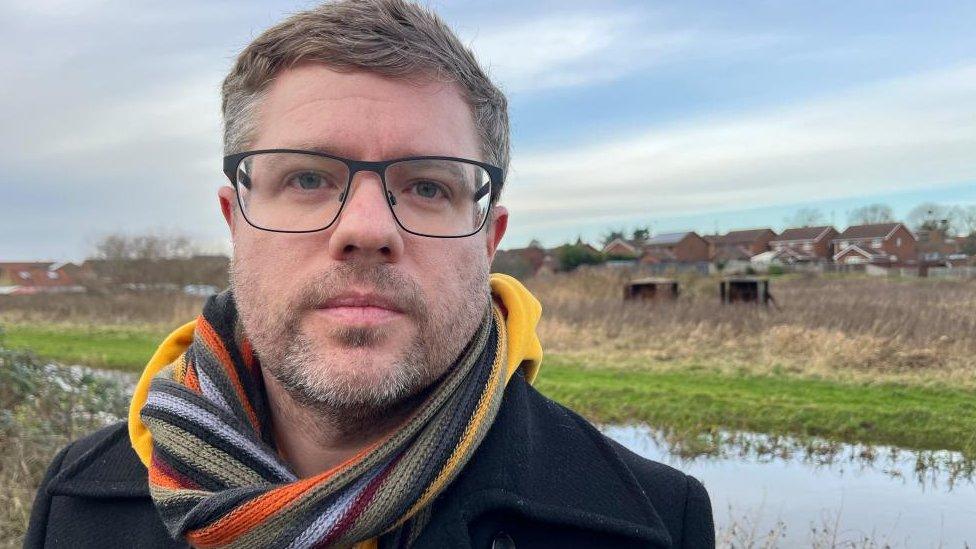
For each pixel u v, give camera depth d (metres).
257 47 0.44
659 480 0.51
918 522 1.63
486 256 0.47
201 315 0.53
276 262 0.42
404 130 0.42
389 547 0.44
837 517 1.66
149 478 0.46
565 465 0.49
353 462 0.42
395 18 0.44
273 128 0.44
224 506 0.41
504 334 0.51
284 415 0.48
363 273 0.41
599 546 0.46
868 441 2.29
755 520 1.60
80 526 0.50
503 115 0.50
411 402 0.45
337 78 0.43
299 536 0.40
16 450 1.47
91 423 1.71
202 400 0.47
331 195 0.43
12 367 1.73
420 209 0.43
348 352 0.40
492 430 0.48
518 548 0.46
